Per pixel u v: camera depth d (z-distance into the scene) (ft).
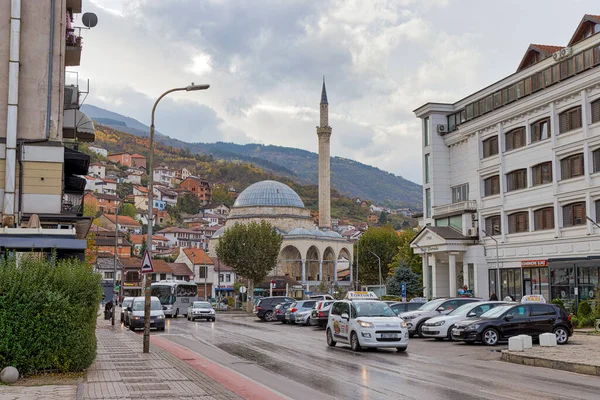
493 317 91.91
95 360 68.39
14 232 80.53
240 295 363.97
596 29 150.20
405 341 81.56
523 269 165.48
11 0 102.32
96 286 57.21
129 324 135.23
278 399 44.96
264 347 89.51
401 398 45.34
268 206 434.30
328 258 440.86
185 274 382.83
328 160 453.99
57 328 52.42
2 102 101.60
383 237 404.77
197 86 87.30
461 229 190.29
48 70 104.47
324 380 54.95
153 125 90.38
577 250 147.02
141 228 603.67
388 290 259.80
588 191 143.02
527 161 165.37
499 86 178.60
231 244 257.14
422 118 214.90
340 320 87.71
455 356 77.25
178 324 160.04
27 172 101.81
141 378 54.70
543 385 52.08
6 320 50.78
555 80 154.61
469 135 191.52
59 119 104.58
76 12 118.83
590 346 82.38
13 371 48.80
